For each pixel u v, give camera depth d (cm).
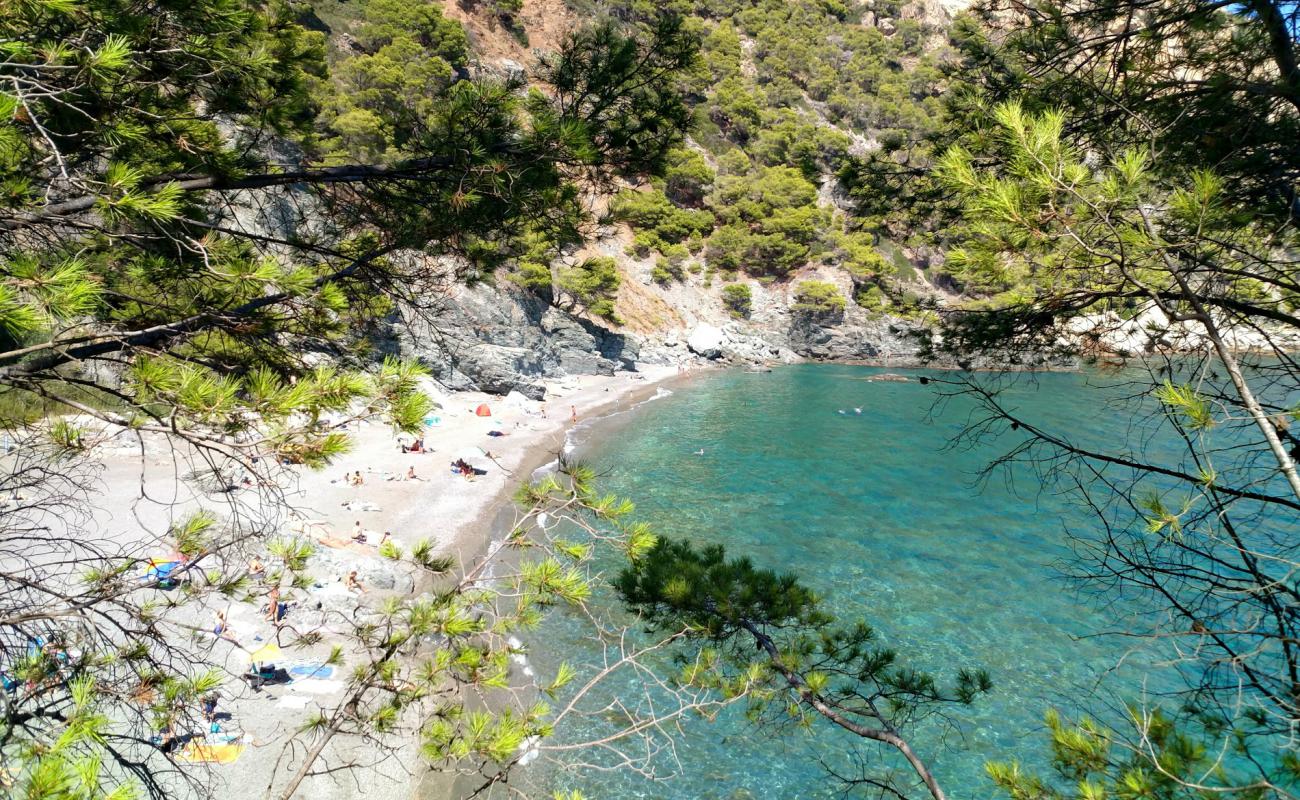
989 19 586
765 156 8775
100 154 435
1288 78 386
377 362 511
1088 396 3800
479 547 2292
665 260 8031
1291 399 310
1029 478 3250
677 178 8244
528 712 481
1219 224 330
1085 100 491
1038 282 370
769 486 3266
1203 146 413
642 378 6369
